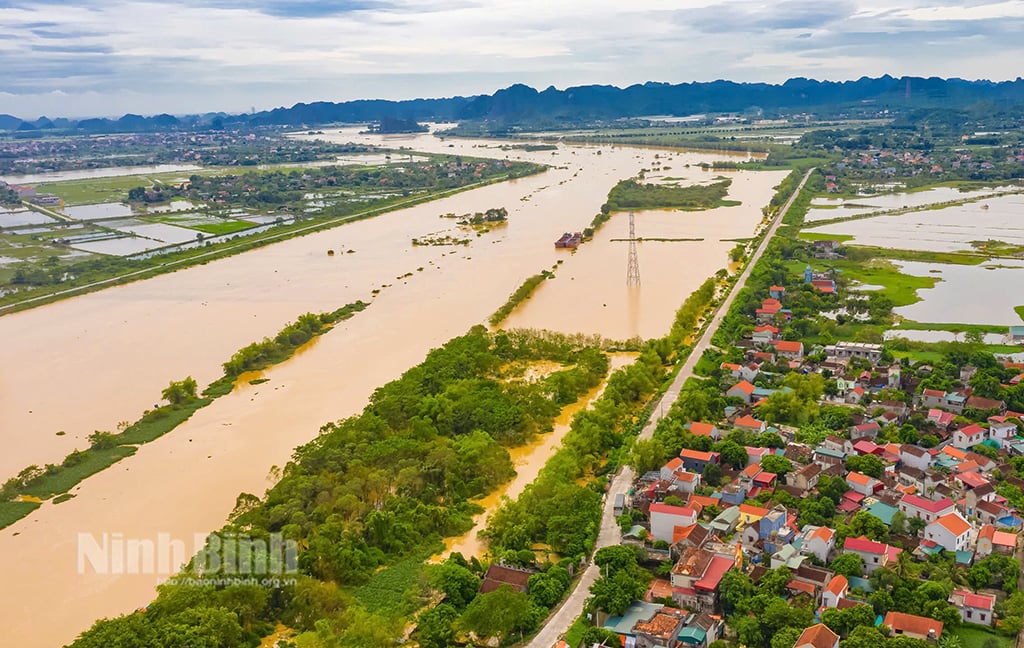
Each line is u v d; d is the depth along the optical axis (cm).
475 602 18988
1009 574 19888
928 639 17800
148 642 17550
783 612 18250
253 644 18875
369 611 19812
